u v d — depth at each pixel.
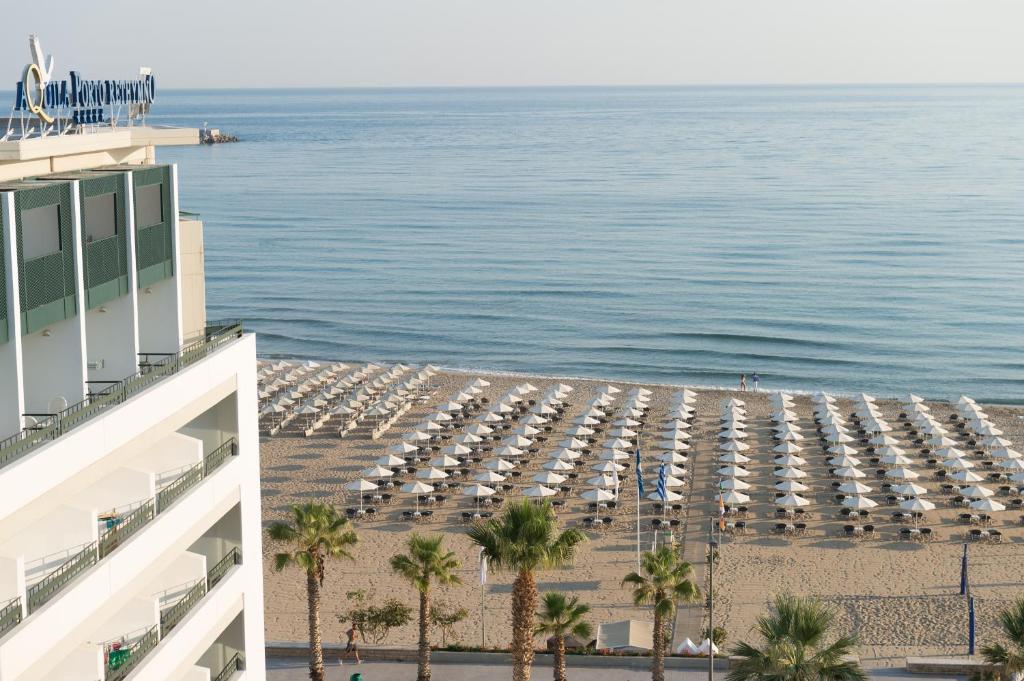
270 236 189.75
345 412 76.44
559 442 72.25
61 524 20.55
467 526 57.88
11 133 24.62
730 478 60.38
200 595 25.30
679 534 56.59
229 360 26.52
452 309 133.75
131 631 22.94
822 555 53.91
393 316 130.25
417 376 87.50
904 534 55.84
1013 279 147.88
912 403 78.12
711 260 164.12
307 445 72.56
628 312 131.50
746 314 129.75
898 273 152.75
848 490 59.22
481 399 83.38
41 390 22.05
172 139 27.06
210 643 25.52
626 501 60.94
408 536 56.59
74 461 19.33
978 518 57.78
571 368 108.31
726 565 52.72
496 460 62.66
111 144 24.86
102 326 24.34
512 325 125.81
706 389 91.94
